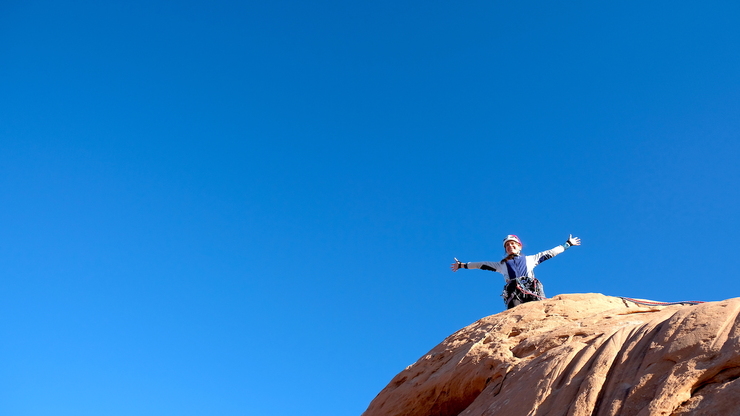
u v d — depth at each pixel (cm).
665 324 557
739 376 441
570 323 781
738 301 536
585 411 502
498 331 859
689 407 438
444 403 809
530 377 624
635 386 491
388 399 905
